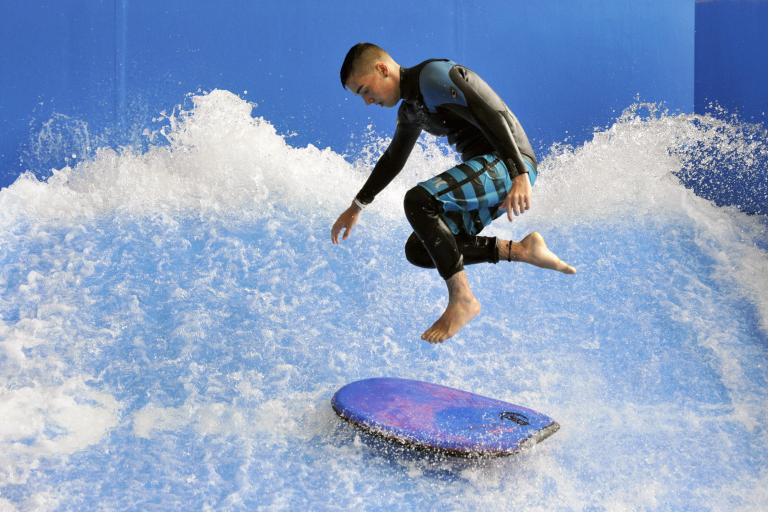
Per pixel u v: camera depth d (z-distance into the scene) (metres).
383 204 4.23
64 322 3.30
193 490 2.41
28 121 4.40
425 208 2.31
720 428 2.83
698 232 4.09
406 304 3.59
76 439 2.71
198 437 2.74
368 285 3.65
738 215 4.37
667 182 4.55
